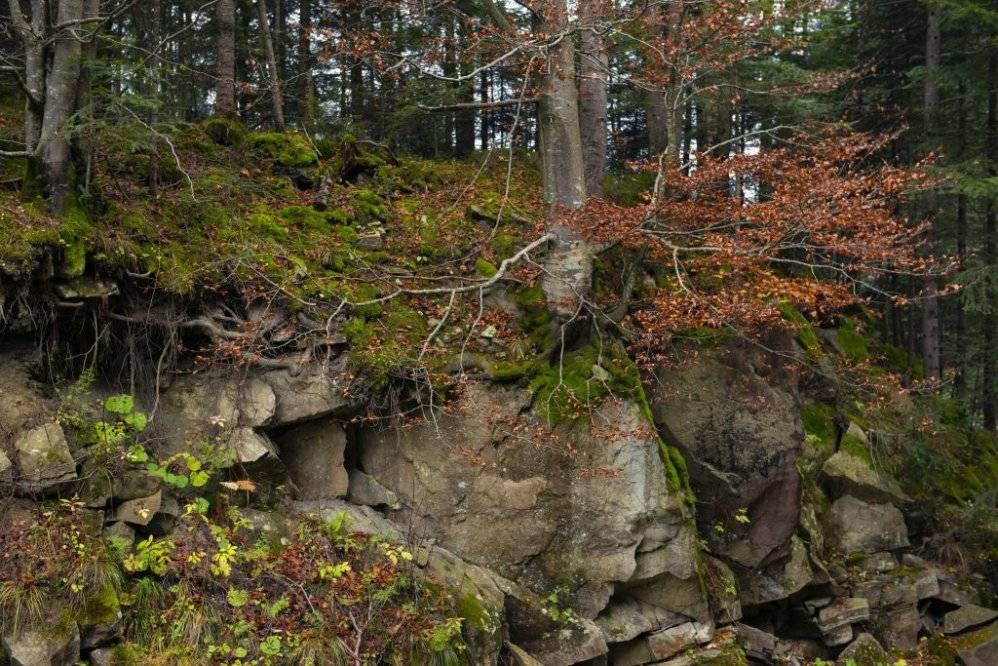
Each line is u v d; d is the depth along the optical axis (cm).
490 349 788
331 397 689
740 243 709
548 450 736
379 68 830
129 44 668
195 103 1489
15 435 545
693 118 1833
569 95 866
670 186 792
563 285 826
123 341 636
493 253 892
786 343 1012
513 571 718
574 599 722
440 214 937
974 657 848
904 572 928
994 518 992
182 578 539
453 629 581
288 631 537
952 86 1370
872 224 696
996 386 1509
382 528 667
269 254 736
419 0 827
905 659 852
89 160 657
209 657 507
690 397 874
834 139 767
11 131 796
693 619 757
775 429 873
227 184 819
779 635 865
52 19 682
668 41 812
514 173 1167
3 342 577
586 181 1094
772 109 1329
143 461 589
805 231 698
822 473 993
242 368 671
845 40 1557
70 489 547
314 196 898
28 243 563
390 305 780
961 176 1119
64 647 468
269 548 593
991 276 1170
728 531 849
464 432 732
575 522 732
